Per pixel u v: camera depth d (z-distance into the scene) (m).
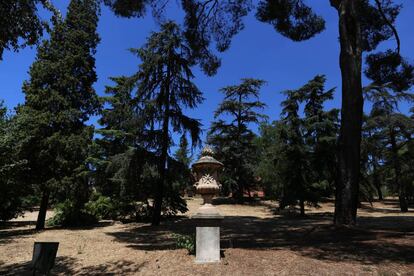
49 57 19.53
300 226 15.57
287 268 6.29
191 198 41.41
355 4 11.73
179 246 9.38
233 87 34.62
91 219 20.47
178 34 18.83
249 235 12.02
